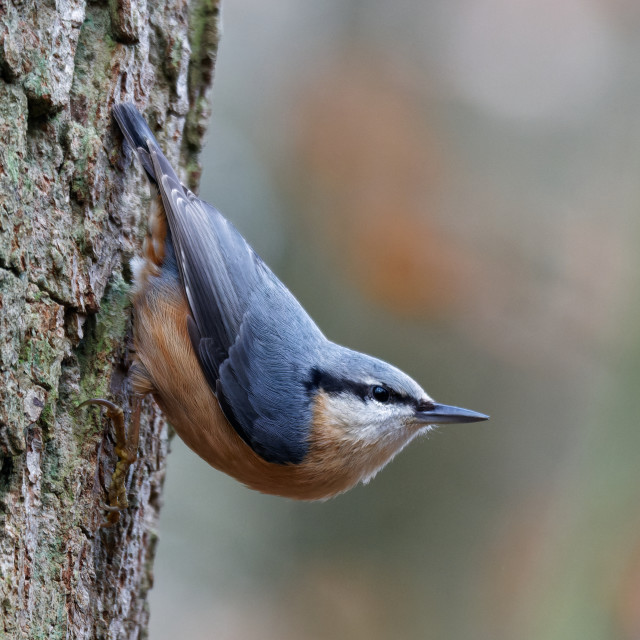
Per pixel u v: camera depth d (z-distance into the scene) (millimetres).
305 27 13469
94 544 5992
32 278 5188
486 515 12352
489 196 12812
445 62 13234
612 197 13109
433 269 12133
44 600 5195
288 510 12320
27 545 4973
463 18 13531
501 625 11602
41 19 5168
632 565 10727
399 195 12297
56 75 5254
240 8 13742
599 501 11062
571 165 13266
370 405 7023
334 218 12289
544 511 12094
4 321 4773
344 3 13469
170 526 11695
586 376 12445
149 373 6277
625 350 11406
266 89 13172
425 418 7203
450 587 11984
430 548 12266
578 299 12586
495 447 12562
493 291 12367
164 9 6629
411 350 12461
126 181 6070
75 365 5641
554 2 13672
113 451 6043
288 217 12531
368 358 7176
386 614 11781
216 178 12703
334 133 12461
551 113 13820
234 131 13047
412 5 13445
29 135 5277
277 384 6680
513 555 12094
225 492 12070
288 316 6965
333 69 12852
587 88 13844
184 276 6316
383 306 12133
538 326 12555
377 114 12578
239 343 6613
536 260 12578
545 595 11141
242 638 11312
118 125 5887
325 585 12008
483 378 12570
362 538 12359
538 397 12680
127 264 6121
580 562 10984
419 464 12633
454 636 11672
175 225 6254
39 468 5152
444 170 12453
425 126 12586
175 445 11953
